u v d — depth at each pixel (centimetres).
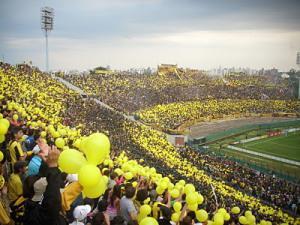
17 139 1205
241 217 1084
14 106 2109
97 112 5825
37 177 636
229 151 6756
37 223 572
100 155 632
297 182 4850
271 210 3145
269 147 7125
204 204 1772
